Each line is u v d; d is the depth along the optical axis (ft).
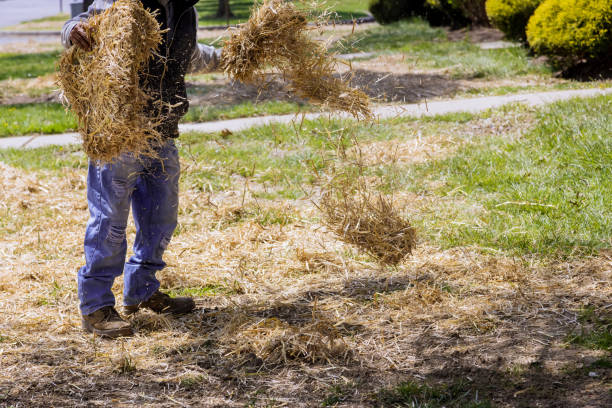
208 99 47.52
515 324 15.05
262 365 13.83
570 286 16.76
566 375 12.73
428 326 15.21
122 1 13.15
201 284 18.76
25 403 12.67
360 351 14.24
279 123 37.24
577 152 26.48
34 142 38.73
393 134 33.58
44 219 25.20
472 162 27.81
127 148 13.44
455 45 64.18
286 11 15.10
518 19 56.75
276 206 25.34
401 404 12.22
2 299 17.97
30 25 129.18
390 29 81.35
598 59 46.93
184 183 28.78
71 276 19.58
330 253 20.25
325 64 15.74
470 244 19.95
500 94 43.45
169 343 15.07
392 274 18.53
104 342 15.21
